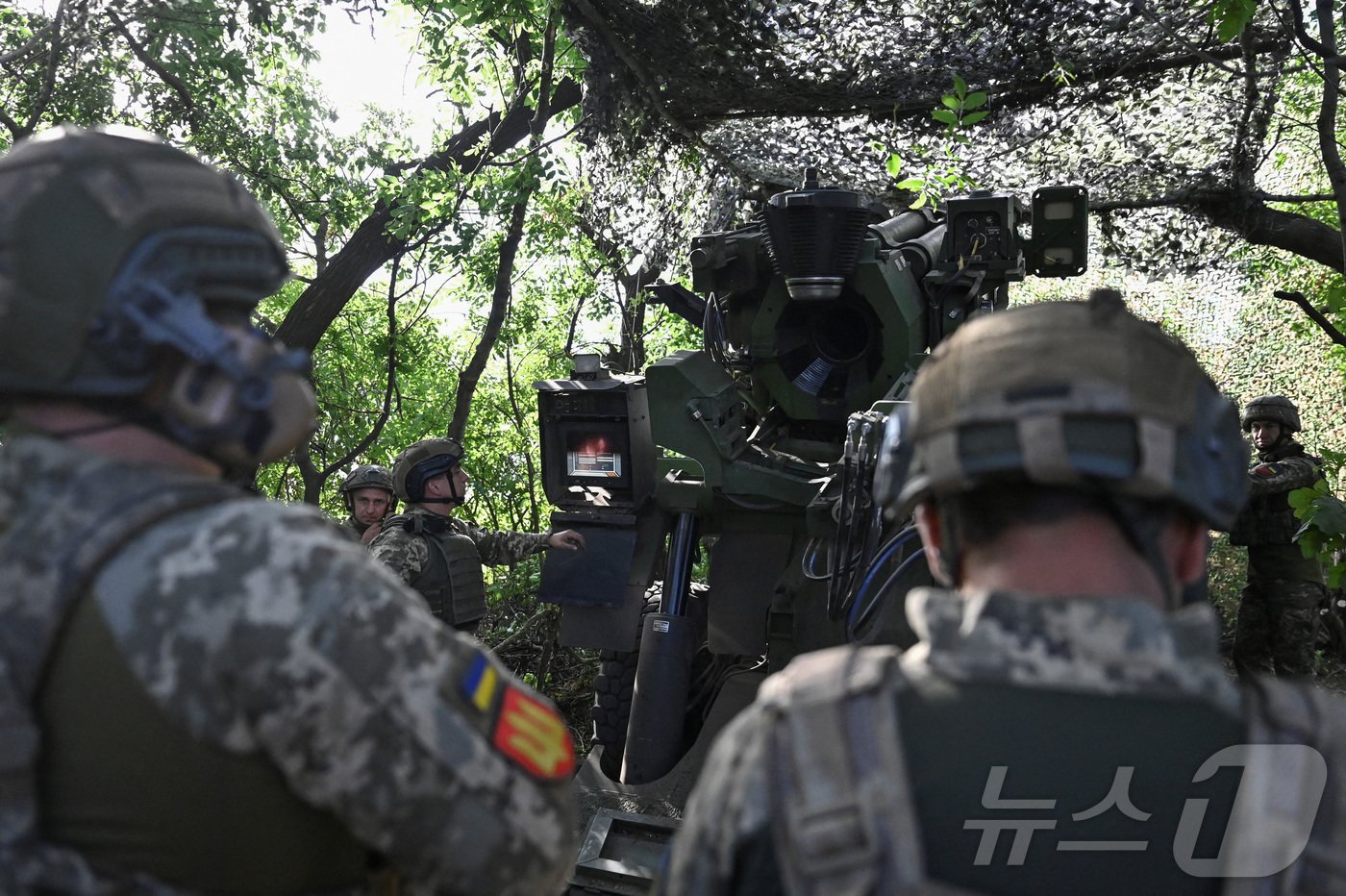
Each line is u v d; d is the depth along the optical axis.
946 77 6.65
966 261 4.79
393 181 8.38
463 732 1.15
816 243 4.27
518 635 7.20
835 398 4.74
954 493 1.03
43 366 1.17
